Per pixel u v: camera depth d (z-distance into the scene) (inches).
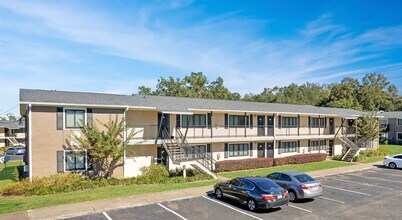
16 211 518.3
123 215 512.1
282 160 1170.0
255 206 535.2
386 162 1114.7
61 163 742.5
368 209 564.1
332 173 968.3
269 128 1230.3
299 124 1341.0
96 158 771.4
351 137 1481.3
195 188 713.0
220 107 1075.9
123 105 821.2
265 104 1386.6
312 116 1398.9
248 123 1175.6
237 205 580.1
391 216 522.6
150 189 696.4
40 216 493.4
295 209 560.1
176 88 2336.4
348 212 544.1
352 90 2952.8
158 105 928.9
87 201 585.6
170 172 898.1
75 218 494.0
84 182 713.0
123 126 792.3
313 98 3528.5
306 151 1375.5
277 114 1224.2
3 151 1974.7
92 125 745.6
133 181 776.3
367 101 2940.5
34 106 716.7
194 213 528.7
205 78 2596.0
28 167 753.6
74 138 754.8
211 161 967.6
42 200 590.9
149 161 917.8
